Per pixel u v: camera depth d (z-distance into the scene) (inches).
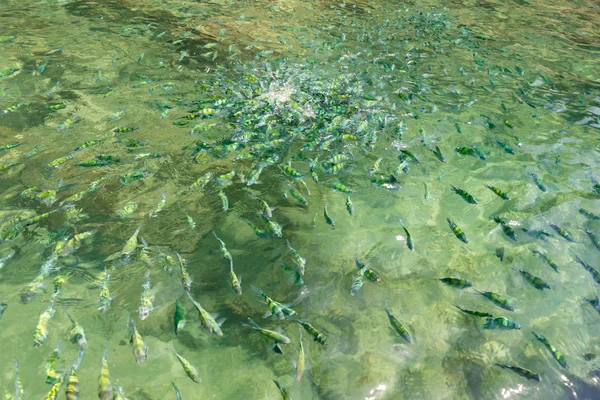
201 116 289.9
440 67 388.2
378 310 166.4
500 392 141.5
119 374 137.9
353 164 251.1
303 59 385.4
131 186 223.6
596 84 374.3
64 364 138.6
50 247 184.1
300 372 141.7
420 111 311.4
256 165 244.7
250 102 303.6
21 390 131.0
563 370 148.9
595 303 172.7
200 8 505.4
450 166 254.2
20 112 286.8
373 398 137.7
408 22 505.7
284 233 200.4
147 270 176.6
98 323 154.0
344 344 153.3
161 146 258.7
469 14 557.6
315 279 177.9
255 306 165.2
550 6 611.2
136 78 341.1
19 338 146.7
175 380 138.2
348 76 352.8
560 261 190.9
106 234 193.2
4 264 174.9
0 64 344.2
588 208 223.1
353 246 194.9
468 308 168.2
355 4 565.9
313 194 226.7
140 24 446.0
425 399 138.6
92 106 300.0
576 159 265.7
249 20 476.7
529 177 246.1
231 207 213.9
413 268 185.0
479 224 211.2
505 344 155.6
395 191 231.5
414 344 154.5
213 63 371.9
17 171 230.4
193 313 160.2
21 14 453.7
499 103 331.6
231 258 181.8
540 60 419.8
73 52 376.8
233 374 141.9
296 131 275.1
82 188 220.2
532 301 172.2
